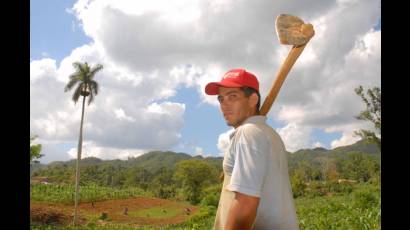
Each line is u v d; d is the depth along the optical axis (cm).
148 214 5716
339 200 3941
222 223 180
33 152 3972
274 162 172
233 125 196
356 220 1476
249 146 168
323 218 1695
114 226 4034
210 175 8638
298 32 199
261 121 185
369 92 3195
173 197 8988
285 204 174
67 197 5941
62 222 3728
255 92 193
